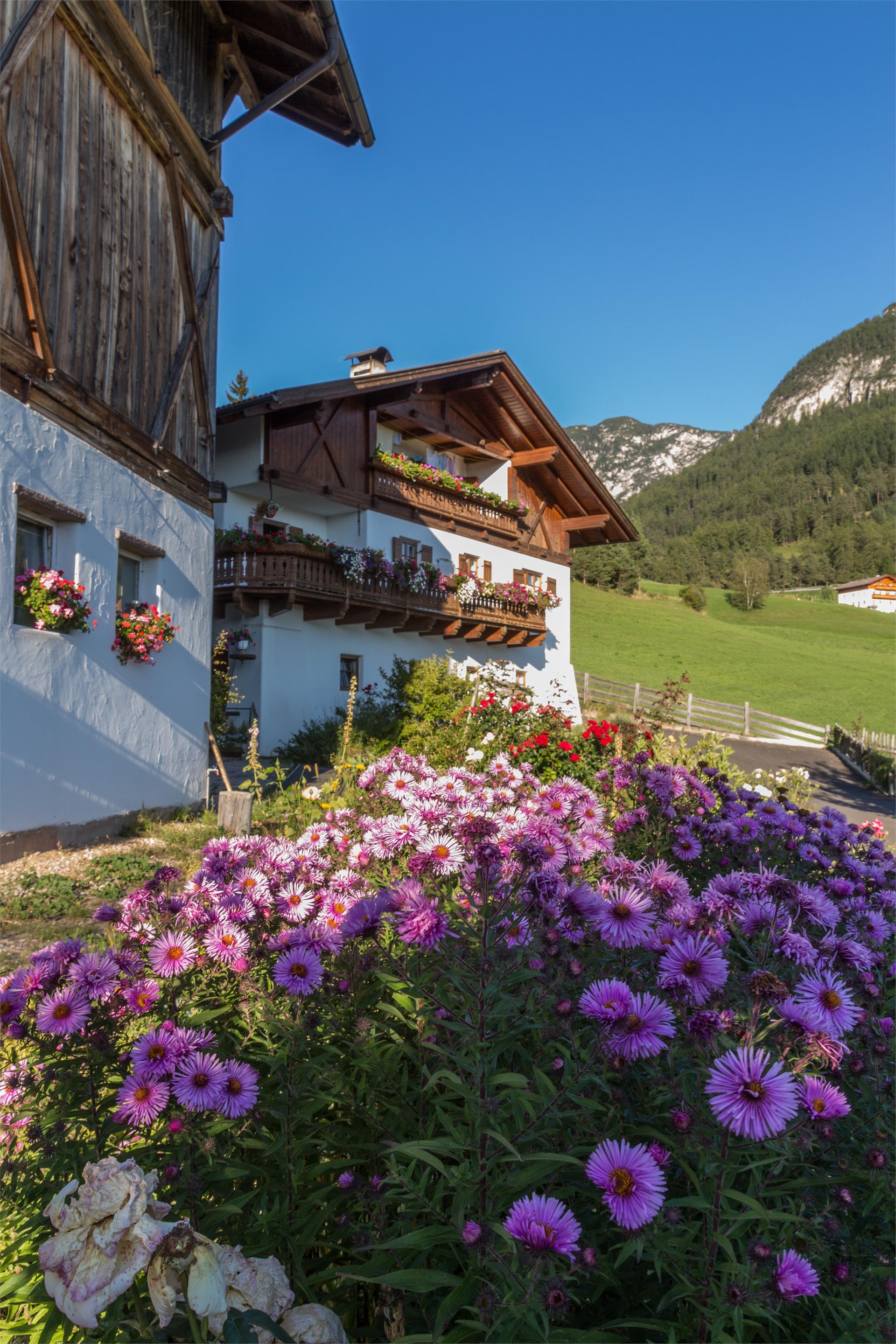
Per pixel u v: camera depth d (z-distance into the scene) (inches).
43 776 280.4
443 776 169.9
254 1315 49.8
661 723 379.6
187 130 391.5
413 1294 66.4
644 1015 63.2
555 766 331.6
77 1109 79.5
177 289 390.9
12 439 266.4
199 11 422.0
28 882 237.0
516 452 992.9
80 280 307.4
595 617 2470.5
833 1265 66.9
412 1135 79.1
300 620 703.7
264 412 642.2
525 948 77.0
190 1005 89.0
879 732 1365.7
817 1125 62.5
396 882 92.6
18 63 265.7
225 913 92.3
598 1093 70.9
